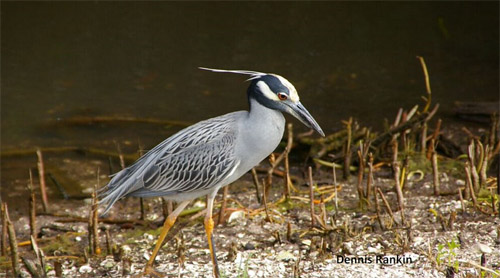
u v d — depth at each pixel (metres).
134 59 20.55
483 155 12.48
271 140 9.86
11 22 22.64
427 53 20.89
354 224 11.08
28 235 11.92
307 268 9.49
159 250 10.77
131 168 10.22
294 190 13.05
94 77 19.56
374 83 19.02
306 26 22.78
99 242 11.25
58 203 13.37
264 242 10.77
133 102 18.11
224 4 24.44
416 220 11.13
